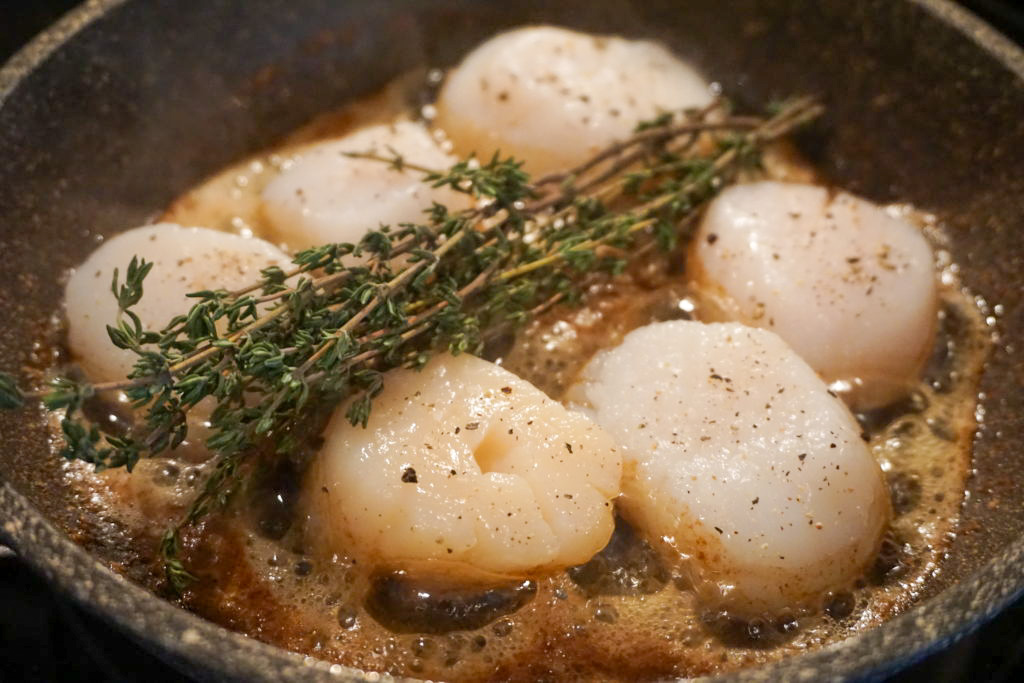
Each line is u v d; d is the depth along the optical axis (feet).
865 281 0.76
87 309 0.73
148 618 0.57
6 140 0.73
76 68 0.77
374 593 0.67
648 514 0.69
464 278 0.70
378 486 0.66
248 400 0.70
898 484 0.72
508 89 0.85
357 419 0.65
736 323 0.74
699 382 0.71
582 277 0.78
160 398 0.62
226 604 0.66
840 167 0.88
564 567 0.67
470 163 0.85
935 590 0.68
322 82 0.89
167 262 0.74
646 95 0.86
